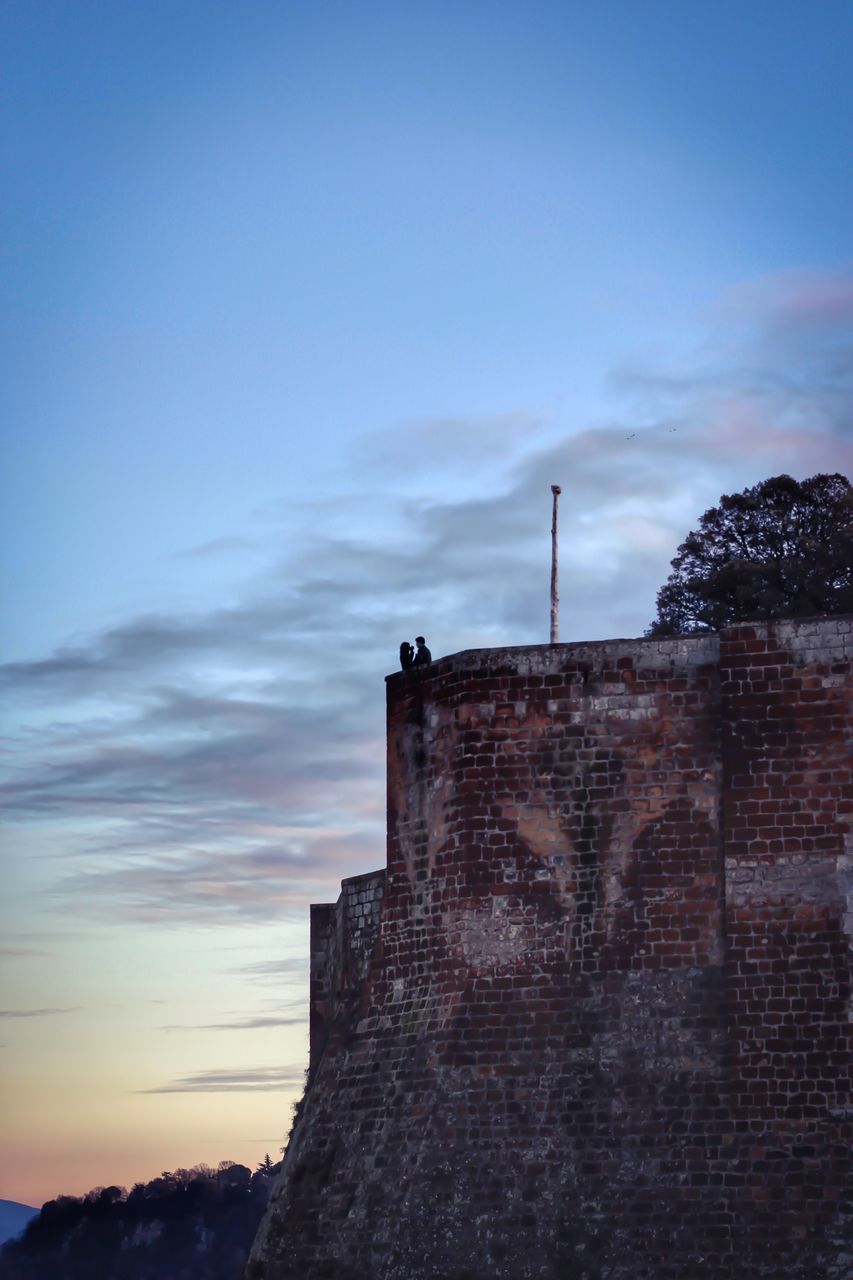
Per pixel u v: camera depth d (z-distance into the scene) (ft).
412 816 138.21
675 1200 121.39
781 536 207.92
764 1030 123.13
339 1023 143.13
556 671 133.28
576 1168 124.16
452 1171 127.03
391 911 138.21
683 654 131.23
